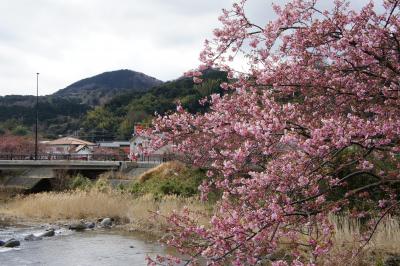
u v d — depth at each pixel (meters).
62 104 176.12
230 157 5.63
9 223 21.59
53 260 13.51
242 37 7.61
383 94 6.48
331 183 5.42
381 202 6.84
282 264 4.90
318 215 5.43
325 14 6.90
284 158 5.15
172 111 7.21
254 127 5.05
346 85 6.77
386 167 6.75
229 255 4.95
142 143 7.18
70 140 101.88
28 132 129.75
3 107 162.38
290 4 7.14
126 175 39.66
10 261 13.41
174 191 21.62
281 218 4.62
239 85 7.71
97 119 132.38
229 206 5.55
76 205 23.06
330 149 5.04
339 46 6.42
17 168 44.38
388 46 6.40
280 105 6.57
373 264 7.98
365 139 5.01
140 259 13.08
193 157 7.14
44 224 21.17
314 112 6.82
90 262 13.08
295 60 7.22
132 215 20.81
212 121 6.32
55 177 40.16
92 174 45.06
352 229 8.55
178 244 5.75
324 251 4.90
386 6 6.67
